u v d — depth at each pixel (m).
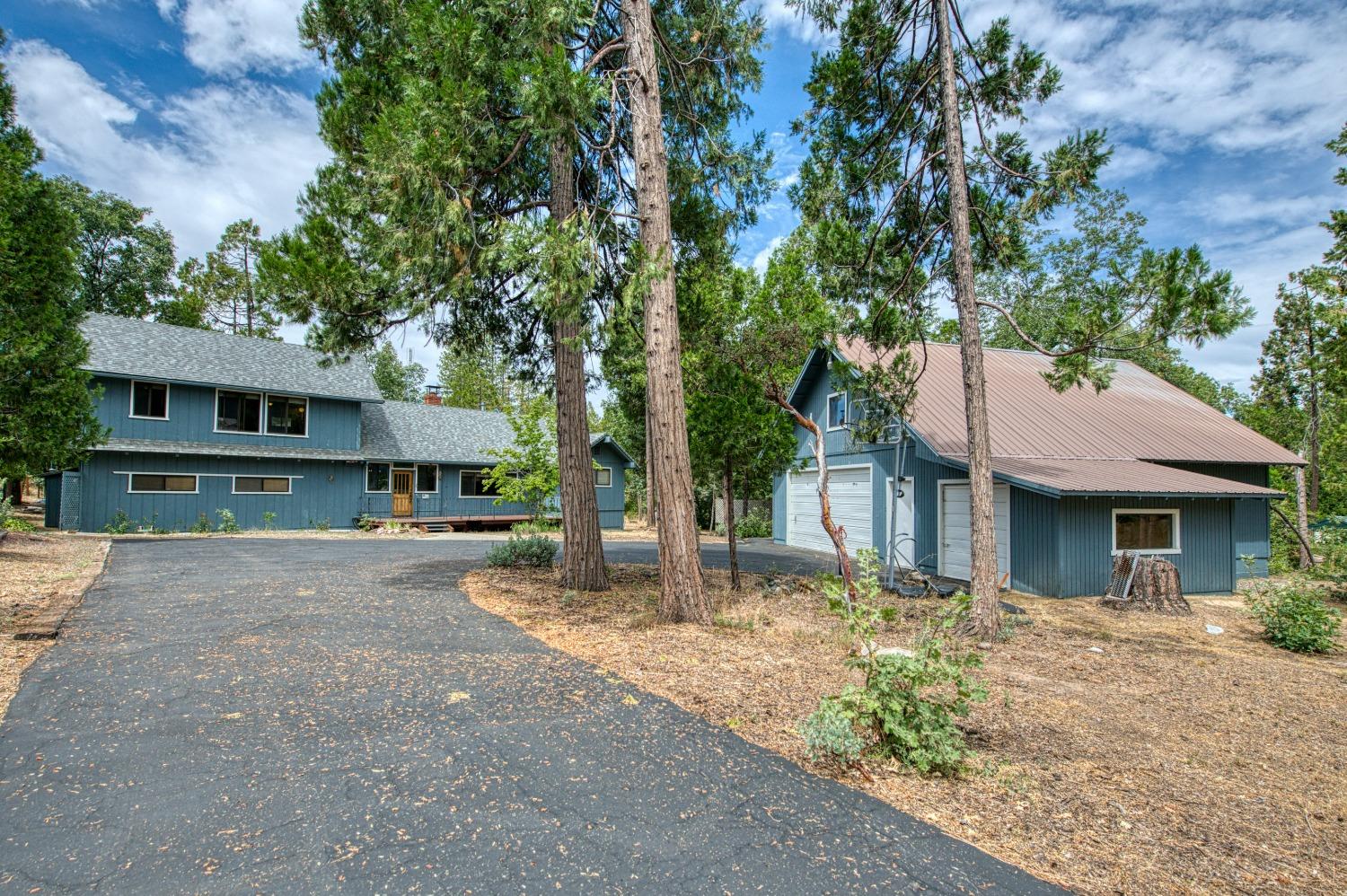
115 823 2.74
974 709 4.82
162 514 18.66
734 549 9.91
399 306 8.13
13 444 11.04
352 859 2.52
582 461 9.38
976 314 7.80
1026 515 11.38
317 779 3.20
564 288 6.64
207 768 3.30
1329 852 2.97
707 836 2.80
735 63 9.52
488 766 3.42
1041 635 7.77
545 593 8.86
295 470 21.25
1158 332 6.66
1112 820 3.18
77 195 31.27
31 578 8.66
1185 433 14.40
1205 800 3.46
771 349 9.13
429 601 8.06
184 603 7.43
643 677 5.09
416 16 7.34
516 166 9.28
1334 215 9.85
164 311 35.28
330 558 12.70
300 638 5.96
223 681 4.68
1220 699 5.35
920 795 3.31
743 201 10.54
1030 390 15.41
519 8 7.15
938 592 10.33
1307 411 20.72
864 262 9.28
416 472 24.55
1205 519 11.99
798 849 2.73
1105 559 11.09
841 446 16.73
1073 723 4.61
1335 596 11.53
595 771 3.40
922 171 8.77
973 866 2.67
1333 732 4.65
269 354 22.38
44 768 3.25
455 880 2.40
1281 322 19.80
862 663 3.72
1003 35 8.09
